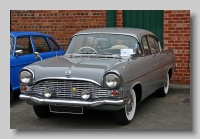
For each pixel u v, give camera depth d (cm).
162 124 617
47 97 567
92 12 1069
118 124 614
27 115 679
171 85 988
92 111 702
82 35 711
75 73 556
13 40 779
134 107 626
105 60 618
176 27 994
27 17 1125
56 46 952
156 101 798
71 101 552
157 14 1032
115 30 710
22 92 594
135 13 1046
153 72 709
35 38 859
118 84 541
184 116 670
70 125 611
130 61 608
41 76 574
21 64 774
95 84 546
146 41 721
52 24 1109
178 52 1002
